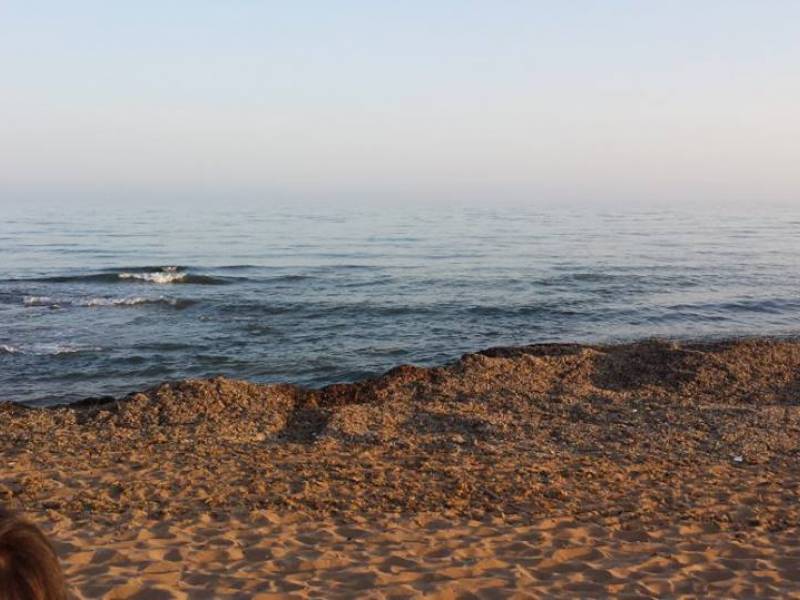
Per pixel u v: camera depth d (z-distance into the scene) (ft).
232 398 39.63
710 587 17.84
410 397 41.68
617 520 22.62
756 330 77.82
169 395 39.29
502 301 92.94
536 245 190.39
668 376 45.32
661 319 83.56
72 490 24.61
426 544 20.34
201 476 26.43
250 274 121.90
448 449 31.68
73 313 81.51
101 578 17.33
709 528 22.11
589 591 17.49
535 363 47.26
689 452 31.60
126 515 22.26
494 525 22.15
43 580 4.13
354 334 72.74
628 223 327.47
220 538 20.48
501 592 17.25
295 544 20.20
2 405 39.22
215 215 397.60
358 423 35.70
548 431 34.83
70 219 333.42
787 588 17.89
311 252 167.53
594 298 96.89
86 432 34.17
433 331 74.79
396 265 138.10
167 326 75.20
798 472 28.84
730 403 41.24
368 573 18.16
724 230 272.72
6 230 244.83
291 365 60.49
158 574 17.83
